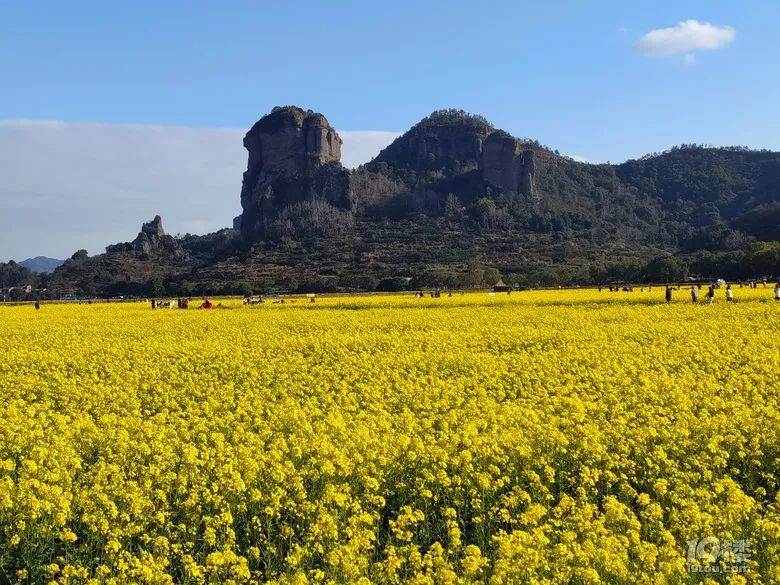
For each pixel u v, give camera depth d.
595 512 9.98
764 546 8.87
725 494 10.57
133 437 13.88
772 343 25.59
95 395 18.50
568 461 12.27
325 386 19.56
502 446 12.35
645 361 22.12
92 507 9.90
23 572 8.82
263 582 8.84
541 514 9.39
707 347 24.52
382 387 18.84
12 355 26.64
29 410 15.85
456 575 8.04
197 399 18.89
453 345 27.94
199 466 11.59
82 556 9.34
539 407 16.17
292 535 9.68
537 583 7.70
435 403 16.55
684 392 17.09
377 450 12.04
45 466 11.93
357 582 7.61
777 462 12.34
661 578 7.74
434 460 11.61
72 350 28.52
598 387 18.39
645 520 10.12
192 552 9.40
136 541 9.78
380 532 10.25
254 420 15.21
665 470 11.61
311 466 11.59
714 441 12.48
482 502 10.53
